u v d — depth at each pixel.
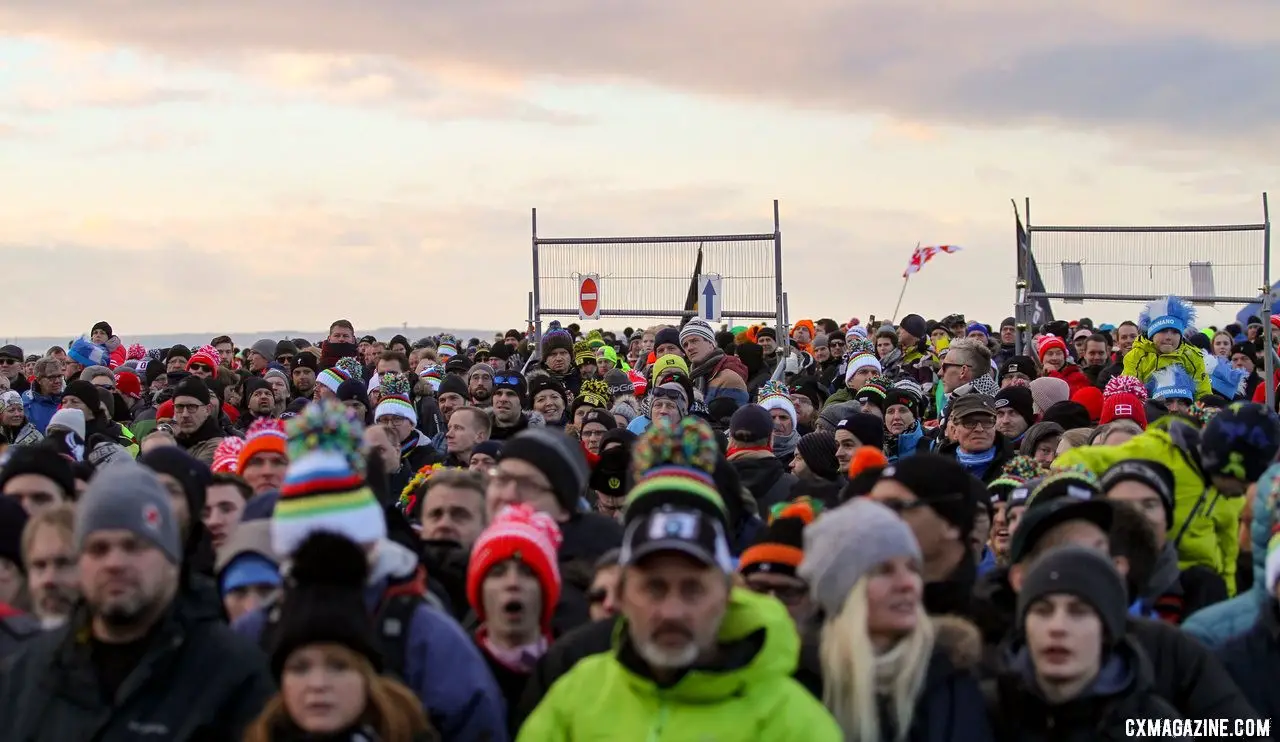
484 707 5.11
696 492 5.23
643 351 17.45
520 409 11.76
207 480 7.00
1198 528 7.12
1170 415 8.20
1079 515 5.57
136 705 4.84
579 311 18.17
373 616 5.24
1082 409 10.91
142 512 4.87
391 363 14.77
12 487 6.86
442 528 6.66
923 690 4.89
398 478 10.90
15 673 5.00
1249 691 5.45
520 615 5.58
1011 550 5.76
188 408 11.55
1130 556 5.91
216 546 6.98
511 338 23.89
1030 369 13.72
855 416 9.34
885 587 4.86
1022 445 9.94
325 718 4.53
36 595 5.63
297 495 5.19
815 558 4.96
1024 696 4.99
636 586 4.58
